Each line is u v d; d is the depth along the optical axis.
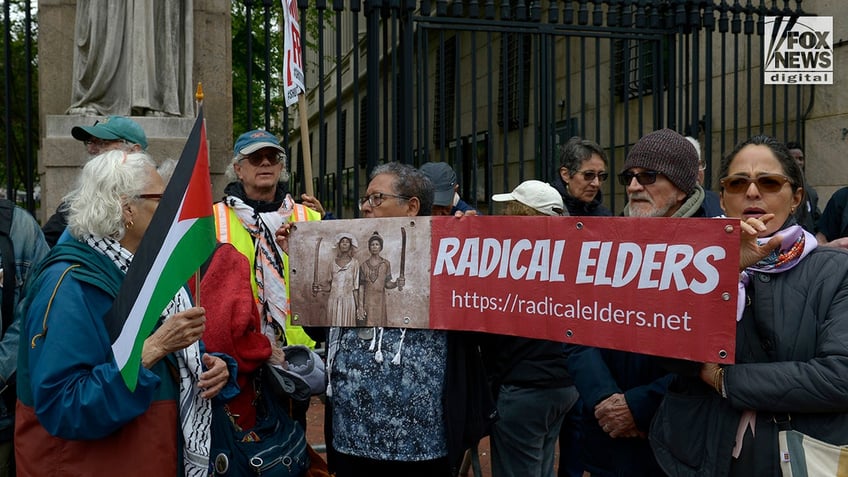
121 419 2.28
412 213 3.10
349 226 2.99
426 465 2.90
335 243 3.01
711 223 2.32
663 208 2.69
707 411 2.44
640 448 2.91
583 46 6.38
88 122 5.43
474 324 2.79
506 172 6.11
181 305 2.69
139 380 2.30
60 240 2.54
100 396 2.23
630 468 2.93
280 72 13.65
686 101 6.69
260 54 13.69
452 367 2.87
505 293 2.74
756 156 2.49
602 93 9.85
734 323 2.28
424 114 6.01
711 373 2.37
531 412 3.66
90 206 2.44
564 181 5.19
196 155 2.36
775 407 2.25
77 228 2.45
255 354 2.98
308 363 3.26
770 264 2.37
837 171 7.32
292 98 4.69
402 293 2.88
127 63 5.59
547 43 6.27
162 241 2.30
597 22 6.37
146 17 5.62
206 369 2.69
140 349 2.25
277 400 3.23
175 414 2.53
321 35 5.77
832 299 2.30
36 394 2.26
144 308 2.26
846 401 2.19
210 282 2.98
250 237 3.71
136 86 5.57
